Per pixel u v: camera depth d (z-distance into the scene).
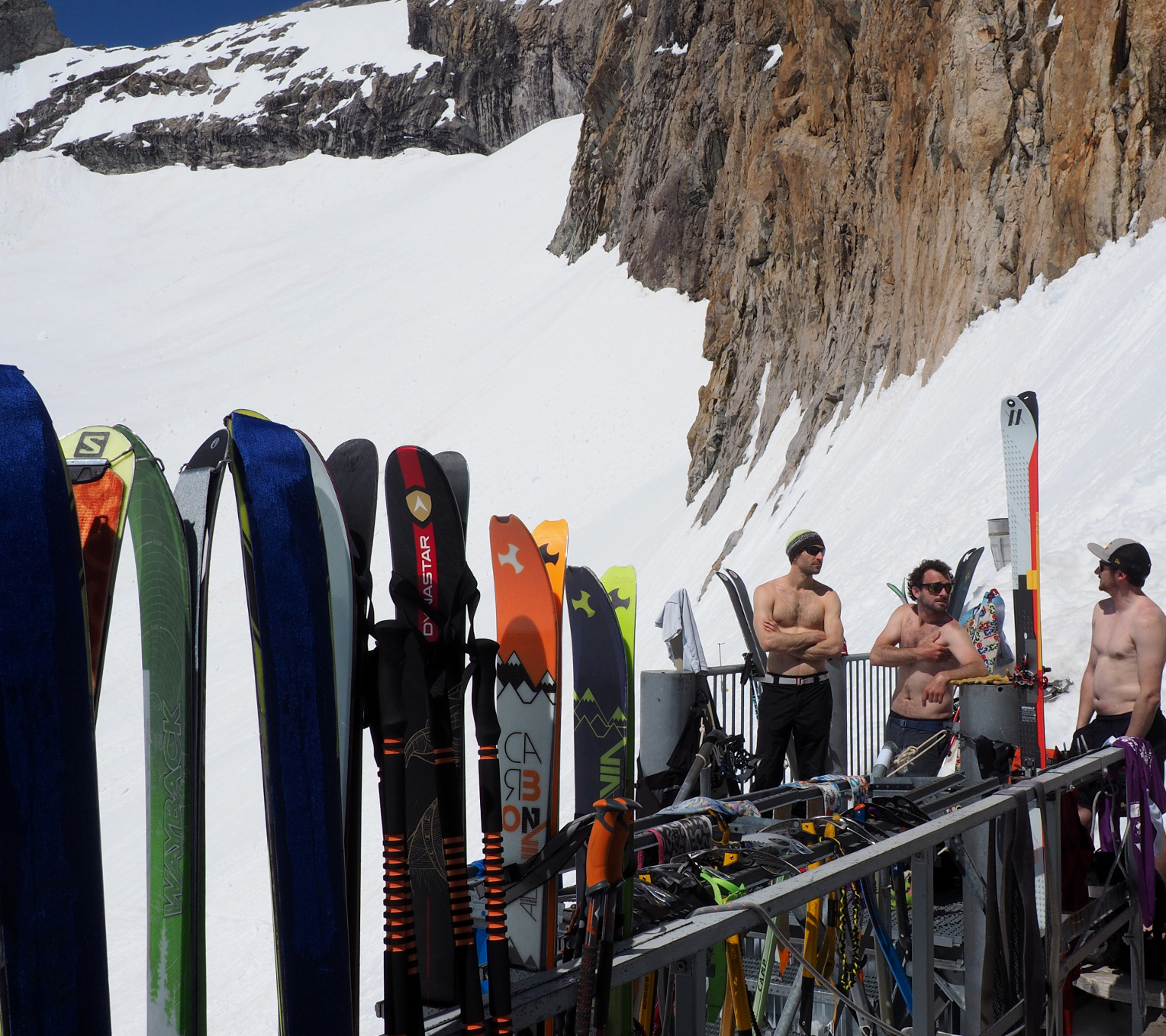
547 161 83.62
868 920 3.39
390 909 1.78
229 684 31.62
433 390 51.19
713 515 25.89
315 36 108.88
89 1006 1.30
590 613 2.52
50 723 1.31
